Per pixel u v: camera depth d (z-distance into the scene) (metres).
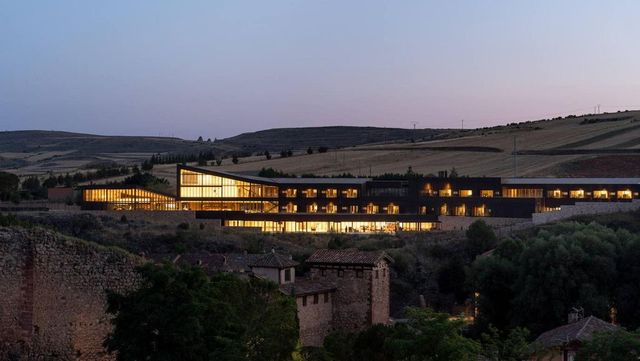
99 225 159.62
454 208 192.25
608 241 113.38
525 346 55.44
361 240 164.00
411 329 52.72
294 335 48.28
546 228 156.88
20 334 43.00
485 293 112.00
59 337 44.78
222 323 45.38
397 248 153.50
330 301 89.06
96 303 46.97
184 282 45.25
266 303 49.16
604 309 101.50
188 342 43.12
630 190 185.88
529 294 104.31
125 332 43.84
